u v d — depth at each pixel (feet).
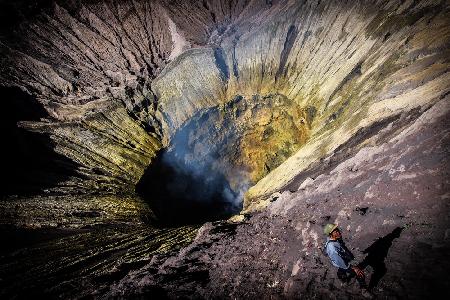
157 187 104.42
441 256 15.89
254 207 53.93
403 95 41.91
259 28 106.42
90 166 96.94
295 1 100.99
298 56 92.22
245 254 30.86
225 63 110.52
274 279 24.21
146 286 31.22
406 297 15.05
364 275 17.31
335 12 86.02
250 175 106.83
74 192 81.97
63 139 102.17
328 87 74.79
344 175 31.58
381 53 61.98
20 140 94.43
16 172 84.12
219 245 36.55
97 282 37.99
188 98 111.14
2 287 41.39
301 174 50.21
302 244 25.76
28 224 63.16
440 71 39.68
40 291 38.63
